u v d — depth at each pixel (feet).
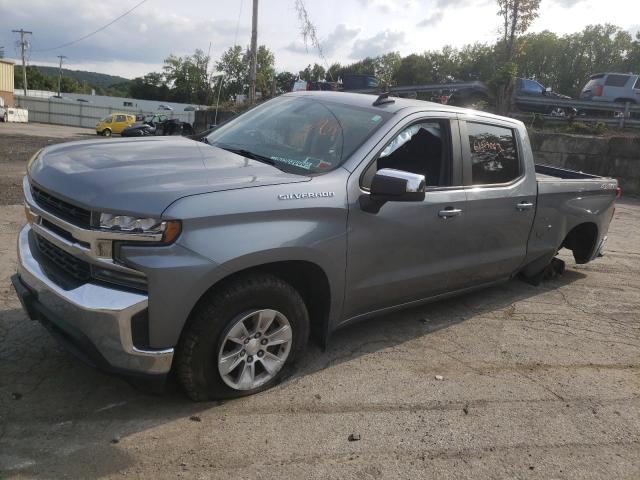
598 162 48.03
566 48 287.69
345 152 11.84
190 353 9.58
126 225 8.70
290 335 10.92
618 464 9.75
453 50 251.80
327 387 11.43
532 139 50.31
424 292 13.73
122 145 12.12
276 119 13.74
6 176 33.63
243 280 9.93
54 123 169.89
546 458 9.74
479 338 14.66
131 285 8.86
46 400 10.09
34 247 10.77
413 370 12.53
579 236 20.24
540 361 13.60
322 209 10.66
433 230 13.03
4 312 13.41
